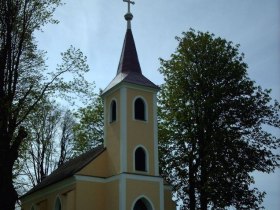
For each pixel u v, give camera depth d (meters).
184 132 33.38
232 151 30.81
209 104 31.30
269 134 31.66
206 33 34.19
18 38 25.72
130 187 28.17
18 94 25.61
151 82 32.31
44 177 44.25
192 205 31.91
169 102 34.12
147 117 31.02
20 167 35.19
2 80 24.44
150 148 30.33
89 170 30.02
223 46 33.53
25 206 41.34
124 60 33.25
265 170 30.94
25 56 26.12
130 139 29.66
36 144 44.62
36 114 27.45
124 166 28.67
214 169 30.62
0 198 22.25
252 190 30.53
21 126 24.80
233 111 32.06
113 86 31.41
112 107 31.94
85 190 29.25
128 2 35.56
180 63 34.19
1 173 22.70
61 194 30.14
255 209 30.36
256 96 32.22
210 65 33.12
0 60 24.72
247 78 32.75
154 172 29.80
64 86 26.67
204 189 29.86
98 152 31.86
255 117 31.84
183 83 33.44
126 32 34.91
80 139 43.94
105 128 32.09
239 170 30.55
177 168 32.97
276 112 31.89
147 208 28.78
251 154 30.83
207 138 31.73
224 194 30.09
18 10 25.80
